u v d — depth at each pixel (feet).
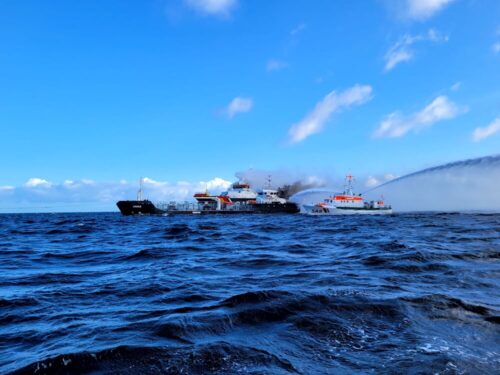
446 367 19.25
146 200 408.05
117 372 19.13
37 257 77.51
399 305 30.76
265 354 21.26
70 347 22.90
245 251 79.25
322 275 46.80
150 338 24.13
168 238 120.98
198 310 31.19
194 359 20.48
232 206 424.05
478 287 39.45
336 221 226.38
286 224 204.13
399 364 19.80
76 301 36.37
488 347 22.33
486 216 267.39
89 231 174.09
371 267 52.65
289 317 28.22
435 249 67.92
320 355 21.27
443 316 28.35
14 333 26.50
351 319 27.71
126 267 60.90
